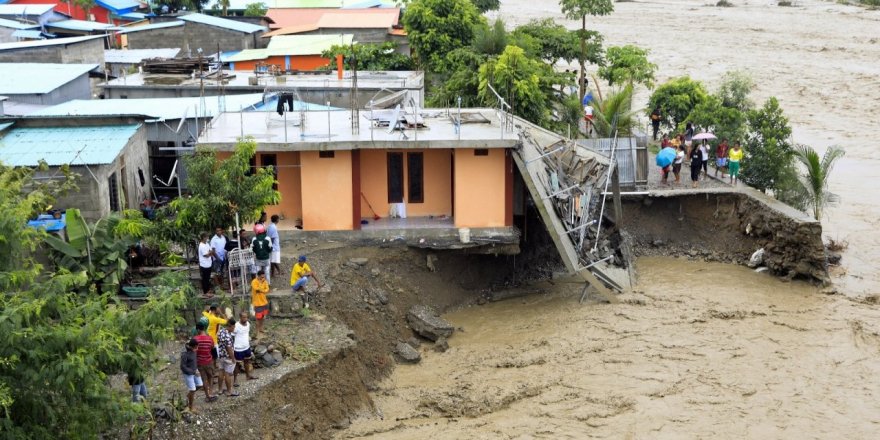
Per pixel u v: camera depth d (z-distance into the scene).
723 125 40.47
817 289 32.59
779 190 36.97
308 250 30.22
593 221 32.28
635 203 36.69
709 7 118.56
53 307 17.78
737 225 36.12
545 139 34.94
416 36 49.41
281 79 44.50
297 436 21.89
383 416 23.83
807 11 110.44
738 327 29.19
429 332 28.34
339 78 45.62
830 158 37.25
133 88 43.22
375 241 31.08
